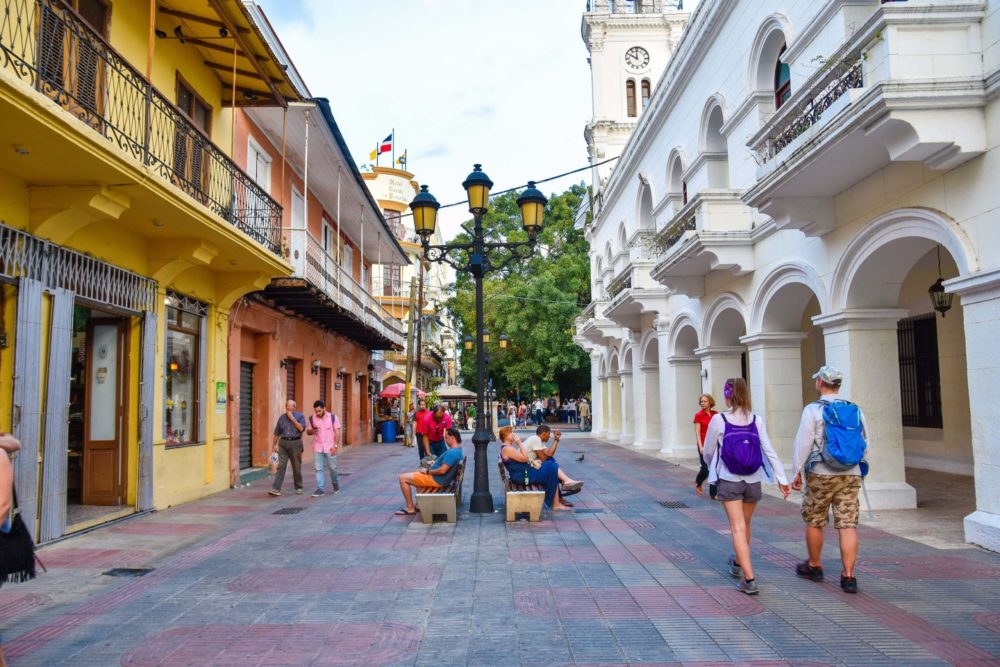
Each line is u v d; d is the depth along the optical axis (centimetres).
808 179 880
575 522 901
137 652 455
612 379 2708
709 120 1447
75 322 995
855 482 572
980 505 715
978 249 699
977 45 707
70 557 721
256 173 1434
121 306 919
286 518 953
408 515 966
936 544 727
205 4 964
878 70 728
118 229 923
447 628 496
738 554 574
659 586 596
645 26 3209
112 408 984
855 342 934
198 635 487
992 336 685
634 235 1958
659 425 2081
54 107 606
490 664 429
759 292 1200
